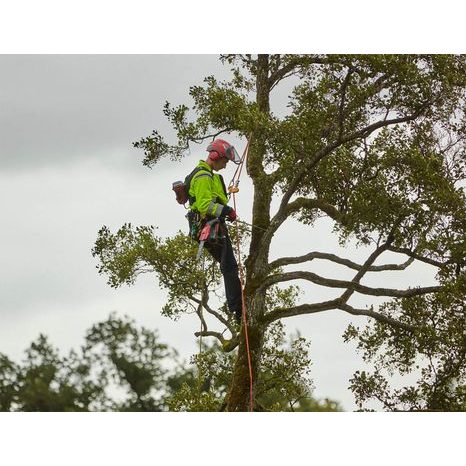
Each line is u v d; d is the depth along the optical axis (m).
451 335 17.20
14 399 16.17
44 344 16.62
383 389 18.38
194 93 18.48
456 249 16.81
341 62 16.41
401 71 16.23
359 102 16.36
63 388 16.06
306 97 16.89
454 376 17.44
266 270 18.34
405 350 18.58
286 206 17.67
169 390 18.41
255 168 18.58
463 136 18.12
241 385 17.95
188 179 13.82
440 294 17.22
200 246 13.34
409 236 17.36
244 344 18.11
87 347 16.95
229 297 14.38
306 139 16.25
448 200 16.72
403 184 17.14
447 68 16.77
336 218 17.55
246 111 15.81
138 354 17.22
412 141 17.67
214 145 14.09
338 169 18.19
